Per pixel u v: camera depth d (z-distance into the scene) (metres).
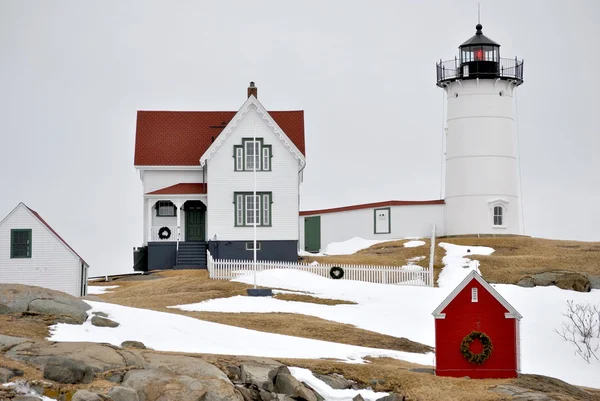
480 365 39.38
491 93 81.81
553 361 49.38
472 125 81.69
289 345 44.28
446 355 39.44
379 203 84.44
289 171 71.62
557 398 35.91
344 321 52.69
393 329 51.53
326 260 71.50
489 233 81.00
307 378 36.31
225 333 45.75
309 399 34.47
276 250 71.31
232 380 35.47
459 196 81.81
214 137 79.38
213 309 53.94
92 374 33.44
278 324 49.88
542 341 51.94
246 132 71.62
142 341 42.28
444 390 36.34
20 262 52.47
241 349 42.69
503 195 81.44
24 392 31.98
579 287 59.94
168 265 75.12
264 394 34.53
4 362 34.19
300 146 76.50
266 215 71.56
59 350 35.69
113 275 76.94
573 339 52.00
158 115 80.94
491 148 81.50
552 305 56.94
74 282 52.62
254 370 35.84
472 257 68.69
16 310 43.44
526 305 57.06
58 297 44.97
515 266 65.88
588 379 45.75
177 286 61.75
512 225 81.88
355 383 36.78
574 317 54.69
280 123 78.31
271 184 71.56
